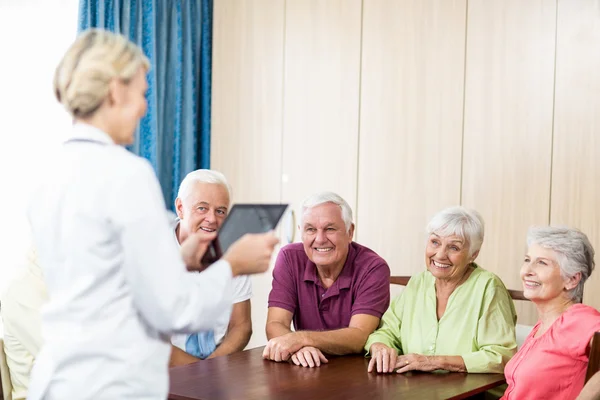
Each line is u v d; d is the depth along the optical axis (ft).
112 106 4.77
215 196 8.47
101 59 4.67
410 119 12.54
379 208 12.92
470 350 7.66
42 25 12.50
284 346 7.54
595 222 10.78
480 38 11.80
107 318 4.59
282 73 14.01
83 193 4.56
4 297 7.03
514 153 11.51
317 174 13.61
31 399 4.68
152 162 13.75
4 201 12.13
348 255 8.70
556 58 11.08
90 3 12.74
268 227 5.28
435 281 8.21
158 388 4.78
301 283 8.72
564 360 6.40
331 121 13.42
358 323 8.24
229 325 8.93
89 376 4.55
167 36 14.16
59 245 4.61
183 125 14.47
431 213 12.34
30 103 12.36
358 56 13.10
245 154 14.51
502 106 11.60
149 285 4.53
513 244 11.55
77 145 4.74
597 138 10.72
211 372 7.07
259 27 14.28
